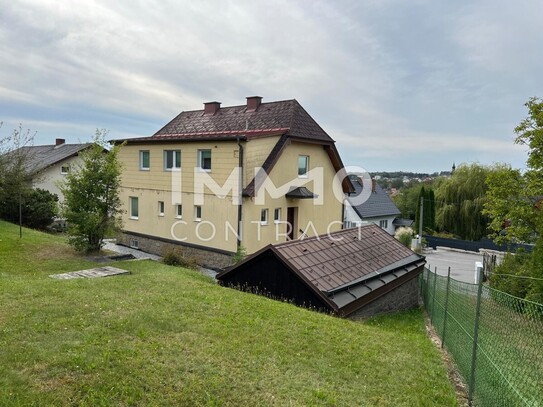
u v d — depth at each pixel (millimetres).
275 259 9867
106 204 15016
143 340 5379
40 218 22984
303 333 6559
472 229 34969
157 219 18891
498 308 4520
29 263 12609
